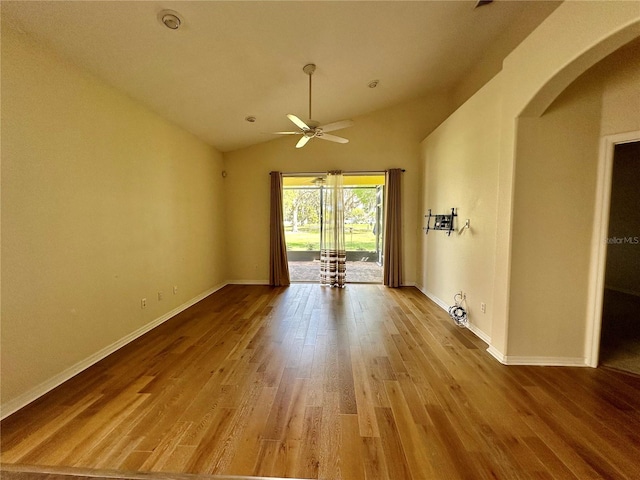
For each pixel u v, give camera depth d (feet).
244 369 8.07
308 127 10.69
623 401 6.58
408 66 12.73
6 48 6.18
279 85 11.59
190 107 11.75
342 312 13.07
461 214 11.82
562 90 7.05
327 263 18.31
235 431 5.68
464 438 5.49
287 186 20.95
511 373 7.82
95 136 8.54
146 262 10.93
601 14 5.64
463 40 11.52
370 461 4.97
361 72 12.21
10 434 5.57
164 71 9.18
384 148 17.65
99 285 8.70
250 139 17.02
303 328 11.15
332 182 17.81
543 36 6.87
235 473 4.75
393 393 6.93
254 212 18.49
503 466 4.86
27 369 6.60
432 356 8.84
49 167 7.13
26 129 6.59
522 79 7.54
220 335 10.50
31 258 6.71
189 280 14.17
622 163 15.12
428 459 5.01
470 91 14.07
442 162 13.84
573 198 7.85
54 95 7.25
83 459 5.01
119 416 6.10
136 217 10.39
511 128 7.99
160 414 6.17
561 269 8.04
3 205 6.15
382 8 8.50
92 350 8.43
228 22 7.68
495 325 8.84
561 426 5.80
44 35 6.74
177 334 10.61
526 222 8.00
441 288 13.98
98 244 8.66
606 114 7.48
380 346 9.55
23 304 6.54
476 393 6.91
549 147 7.79
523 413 6.19
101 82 8.76
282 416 6.11
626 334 10.38
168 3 6.73
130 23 7.07
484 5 9.47
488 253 9.77
